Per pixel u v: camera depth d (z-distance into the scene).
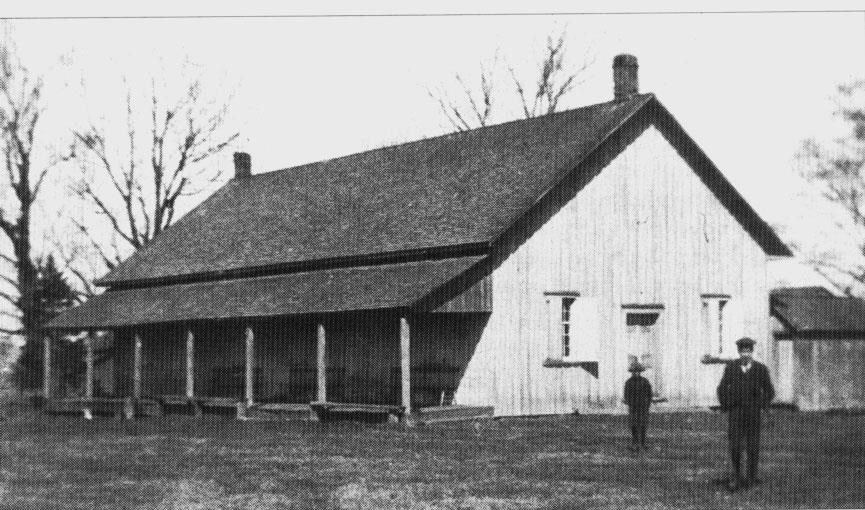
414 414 26.50
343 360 31.89
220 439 24.97
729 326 32.47
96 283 42.69
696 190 32.41
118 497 16.58
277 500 16.02
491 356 27.84
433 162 35.12
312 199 38.12
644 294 30.97
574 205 29.77
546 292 29.06
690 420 27.98
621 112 30.80
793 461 19.61
